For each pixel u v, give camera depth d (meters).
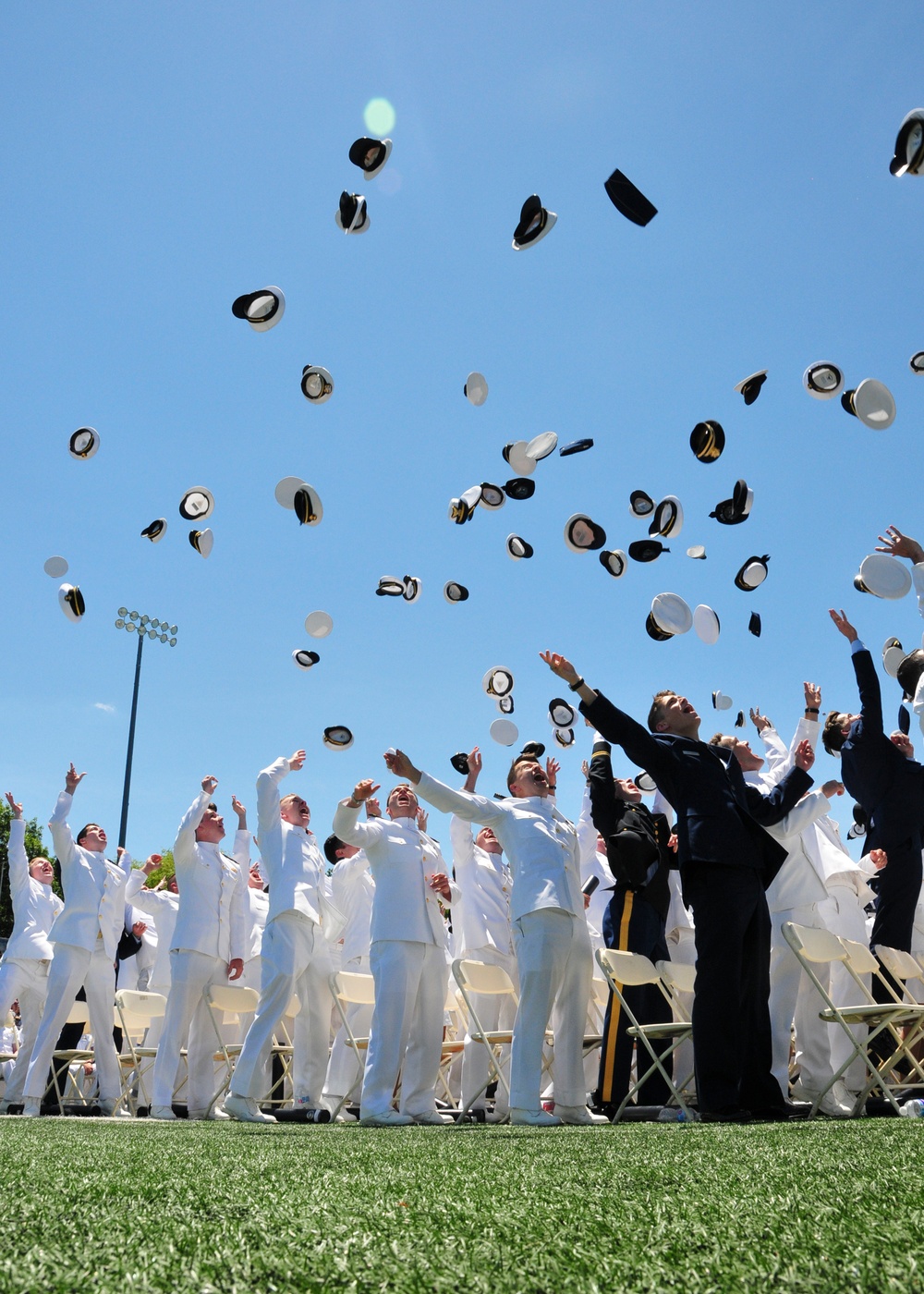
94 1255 1.35
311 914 6.78
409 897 6.25
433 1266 1.27
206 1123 5.81
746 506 6.07
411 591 7.49
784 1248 1.33
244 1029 9.03
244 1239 1.46
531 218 4.41
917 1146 2.54
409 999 6.11
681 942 7.21
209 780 7.95
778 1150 2.59
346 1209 1.74
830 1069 5.99
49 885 9.66
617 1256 1.32
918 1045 6.56
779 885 6.06
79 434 6.16
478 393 6.24
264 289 5.05
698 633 6.26
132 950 10.27
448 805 5.29
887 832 5.86
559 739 8.36
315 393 5.55
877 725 5.90
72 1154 2.91
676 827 4.84
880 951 5.36
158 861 8.96
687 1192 1.85
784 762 7.09
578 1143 3.14
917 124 3.55
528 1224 1.56
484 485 6.59
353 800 6.09
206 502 6.65
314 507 5.81
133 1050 8.68
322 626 7.21
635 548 6.45
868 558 5.19
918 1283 1.13
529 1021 5.05
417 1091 6.24
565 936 5.14
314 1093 7.56
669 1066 6.48
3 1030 11.31
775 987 5.96
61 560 7.12
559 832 5.42
